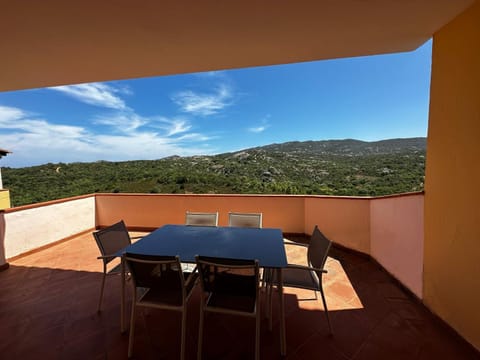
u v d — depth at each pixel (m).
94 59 2.02
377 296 2.11
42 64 2.08
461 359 1.40
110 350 1.53
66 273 2.72
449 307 1.62
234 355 1.46
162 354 1.48
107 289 2.34
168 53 1.96
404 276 2.19
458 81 1.53
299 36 1.74
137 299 1.51
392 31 1.70
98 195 4.57
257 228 2.28
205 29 1.61
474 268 1.42
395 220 2.34
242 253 1.63
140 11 1.38
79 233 4.18
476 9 1.38
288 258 3.12
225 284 1.38
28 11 1.33
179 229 2.25
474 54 1.40
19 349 1.55
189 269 2.11
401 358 1.42
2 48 1.77
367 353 1.46
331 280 2.42
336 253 3.19
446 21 1.59
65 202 3.91
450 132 1.60
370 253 2.92
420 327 1.69
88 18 1.43
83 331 1.72
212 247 1.76
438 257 1.72
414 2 1.37
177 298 1.53
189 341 1.59
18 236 3.17
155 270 1.45
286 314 1.86
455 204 1.56
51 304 2.08
